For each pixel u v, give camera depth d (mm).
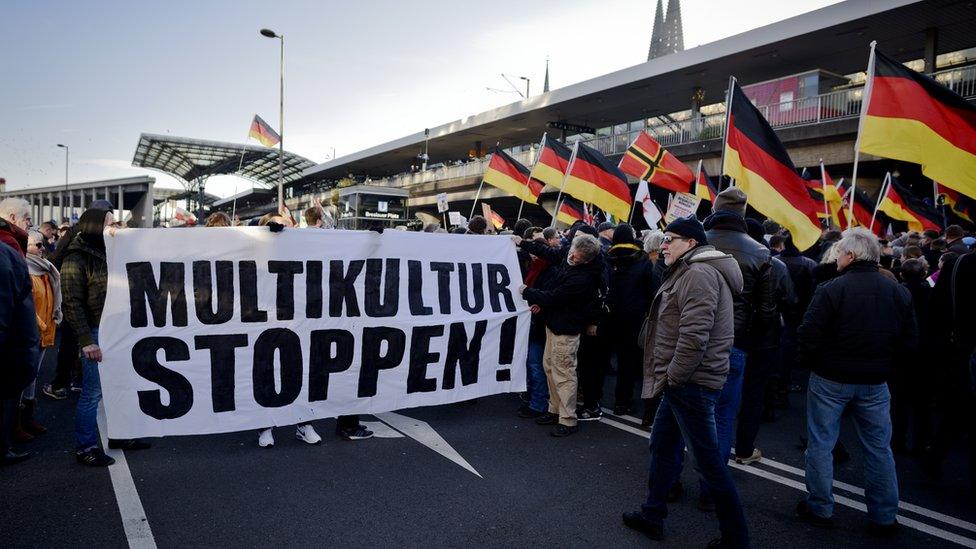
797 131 17984
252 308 4723
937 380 4957
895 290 3559
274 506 3684
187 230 4555
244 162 50750
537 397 5750
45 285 5102
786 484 4367
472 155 44781
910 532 3672
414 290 5371
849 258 3654
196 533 3318
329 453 4652
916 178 17703
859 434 3650
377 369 5160
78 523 3396
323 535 3340
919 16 18000
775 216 6520
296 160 48344
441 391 5441
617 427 5590
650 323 3555
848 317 3537
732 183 6883
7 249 3684
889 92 5828
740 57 22469
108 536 3258
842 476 4629
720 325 3215
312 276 4957
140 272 4402
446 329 5461
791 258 6559
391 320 5230
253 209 71062
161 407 4418
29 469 4160
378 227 5238
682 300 3230
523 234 7320
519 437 5195
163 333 4441
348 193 22719
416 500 3832
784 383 6516
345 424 5043
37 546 3133
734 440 5359
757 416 4734
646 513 3469
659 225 10297
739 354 3863
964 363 4320
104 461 4242
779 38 20438
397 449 4785
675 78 25578
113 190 44719
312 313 4934
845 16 18531
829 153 17578
